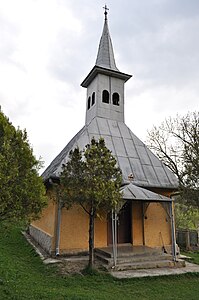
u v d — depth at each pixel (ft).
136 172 40.52
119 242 38.50
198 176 31.65
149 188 39.60
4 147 18.48
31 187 19.69
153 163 43.96
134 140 47.37
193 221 70.03
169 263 30.96
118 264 29.35
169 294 22.62
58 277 25.31
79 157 28.40
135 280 25.66
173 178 42.42
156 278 26.53
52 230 35.22
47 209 39.81
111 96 51.75
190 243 48.19
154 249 34.94
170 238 40.37
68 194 27.12
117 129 48.08
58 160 44.11
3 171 18.03
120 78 54.03
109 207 27.50
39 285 22.12
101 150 28.63
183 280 26.81
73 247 34.50
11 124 20.08
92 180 26.45
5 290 19.06
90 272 26.48
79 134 47.85
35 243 42.73
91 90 54.60
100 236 36.94
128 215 40.19
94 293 21.35
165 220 41.14
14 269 25.96
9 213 18.67
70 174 27.63
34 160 20.43
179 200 34.88
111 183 26.96
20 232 52.95
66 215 35.42
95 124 46.50
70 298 18.76
